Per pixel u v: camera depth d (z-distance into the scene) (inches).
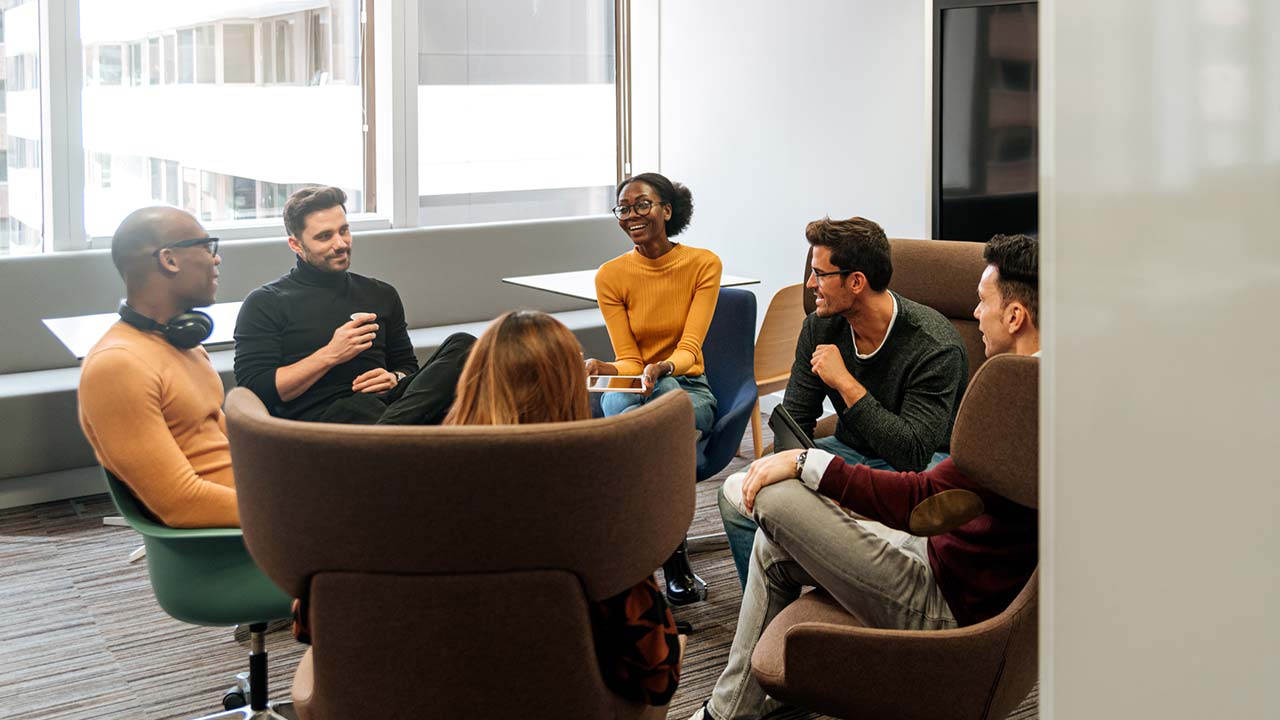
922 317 106.2
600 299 143.6
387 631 60.1
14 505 175.0
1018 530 73.4
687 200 141.6
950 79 175.6
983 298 86.0
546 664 60.5
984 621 70.8
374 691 61.8
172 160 217.0
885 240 105.2
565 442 56.2
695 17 241.3
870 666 71.5
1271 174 27.7
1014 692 73.1
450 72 243.6
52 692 115.3
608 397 136.2
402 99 234.5
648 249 140.1
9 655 124.1
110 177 210.2
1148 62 30.1
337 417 111.3
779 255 227.5
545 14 253.4
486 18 246.1
